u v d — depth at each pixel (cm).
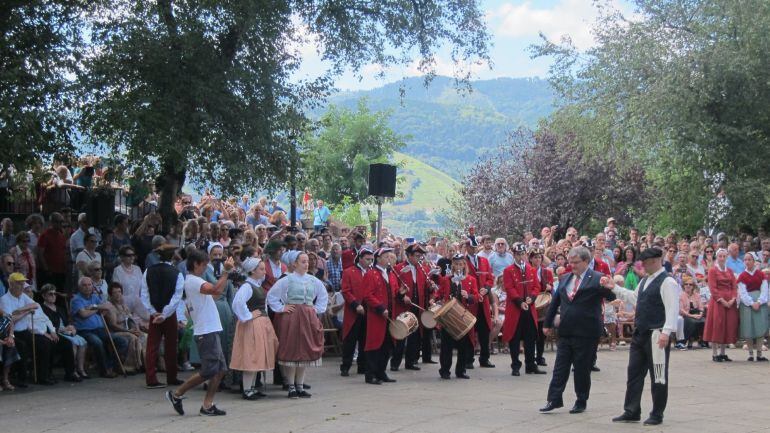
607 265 1631
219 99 1530
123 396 1184
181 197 2112
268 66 1630
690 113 2414
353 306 1395
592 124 2612
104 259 1528
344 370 1416
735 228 2398
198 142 1525
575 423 1020
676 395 1255
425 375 1441
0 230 1571
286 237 1478
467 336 1411
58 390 1230
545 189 2984
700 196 2502
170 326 1269
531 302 1448
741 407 1152
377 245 1673
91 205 1573
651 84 2461
